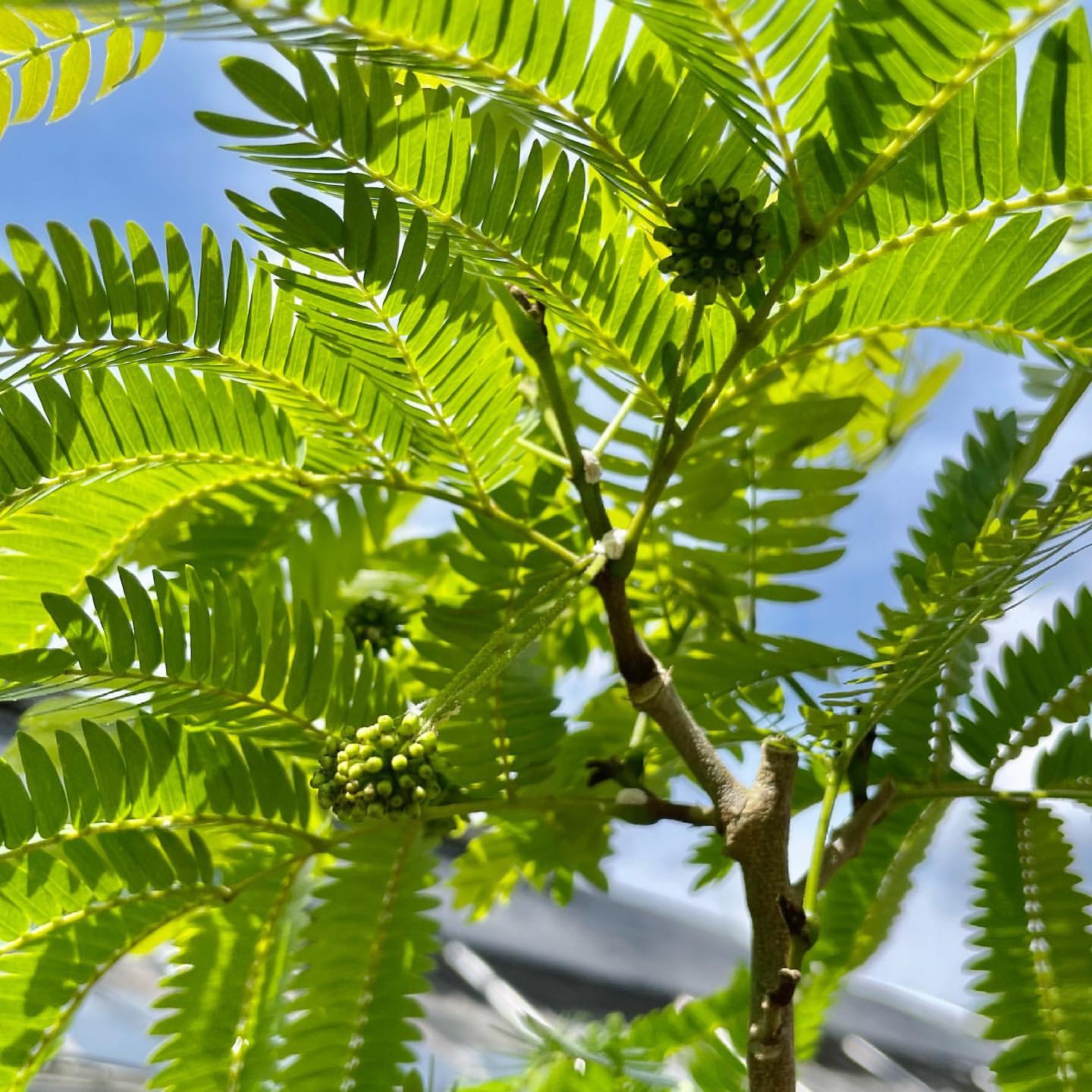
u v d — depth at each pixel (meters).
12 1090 0.64
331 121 0.61
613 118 0.61
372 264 0.62
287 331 0.64
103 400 0.65
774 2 0.59
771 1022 0.62
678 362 0.64
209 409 0.66
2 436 0.64
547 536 0.69
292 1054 0.66
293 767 0.67
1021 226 0.63
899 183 0.62
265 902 0.66
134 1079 0.74
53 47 0.63
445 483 0.67
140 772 0.65
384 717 0.62
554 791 0.68
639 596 0.73
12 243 0.61
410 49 0.59
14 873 0.64
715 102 0.61
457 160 0.62
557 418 0.65
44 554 0.67
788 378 0.73
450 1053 0.73
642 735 0.69
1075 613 0.67
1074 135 0.61
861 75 0.60
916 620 0.63
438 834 0.67
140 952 0.67
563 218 0.63
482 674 0.63
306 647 0.66
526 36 0.59
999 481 0.69
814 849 0.64
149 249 0.62
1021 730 0.67
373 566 0.76
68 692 0.65
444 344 0.64
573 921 0.96
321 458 0.67
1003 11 0.58
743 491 0.71
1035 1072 0.65
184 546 0.70
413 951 0.67
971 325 0.64
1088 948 0.65
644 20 0.59
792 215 0.63
